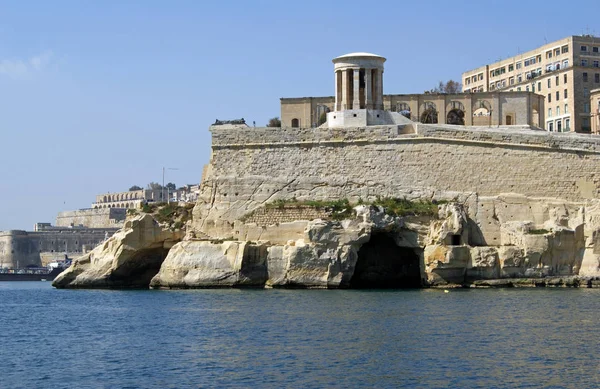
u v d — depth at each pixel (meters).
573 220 93.50
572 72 141.75
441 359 46.66
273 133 102.19
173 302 78.62
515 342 51.41
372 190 98.88
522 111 119.00
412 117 120.56
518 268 91.81
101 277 104.00
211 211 101.62
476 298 77.19
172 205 105.25
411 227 93.12
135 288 102.25
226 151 103.12
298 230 95.94
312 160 100.94
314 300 76.88
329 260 90.62
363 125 104.12
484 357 47.03
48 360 50.31
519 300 74.81
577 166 96.12
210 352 50.31
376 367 45.00
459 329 56.72
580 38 143.25
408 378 42.59
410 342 51.88
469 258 91.50
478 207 95.62
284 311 68.25
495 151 97.00
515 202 95.50
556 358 46.59
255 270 93.56
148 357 49.66
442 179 97.44
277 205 97.81
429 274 91.38
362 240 91.56
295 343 52.31
